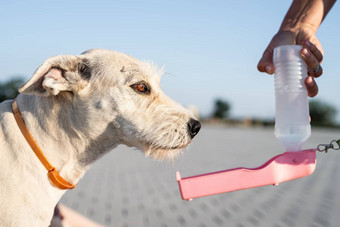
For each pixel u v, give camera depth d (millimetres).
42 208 451
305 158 442
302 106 449
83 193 896
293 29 540
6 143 453
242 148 2051
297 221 660
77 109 493
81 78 498
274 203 799
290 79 450
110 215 709
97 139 509
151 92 542
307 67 465
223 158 1518
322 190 918
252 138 3217
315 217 682
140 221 669
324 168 1304
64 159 490
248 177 426
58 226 587
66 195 875
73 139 494
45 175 460
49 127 479
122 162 1509
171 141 529
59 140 485
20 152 451
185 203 805
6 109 488
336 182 1024
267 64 507
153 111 530
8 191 428
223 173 422
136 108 520
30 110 481
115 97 507
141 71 535
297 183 1024
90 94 500
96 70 510
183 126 542
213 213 726
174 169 1248
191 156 1602
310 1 549
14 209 425
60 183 468
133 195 875
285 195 875
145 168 1311
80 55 511
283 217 688
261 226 633
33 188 446
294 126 444
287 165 438
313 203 788
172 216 705
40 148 474
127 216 701
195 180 416
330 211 721
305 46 457
